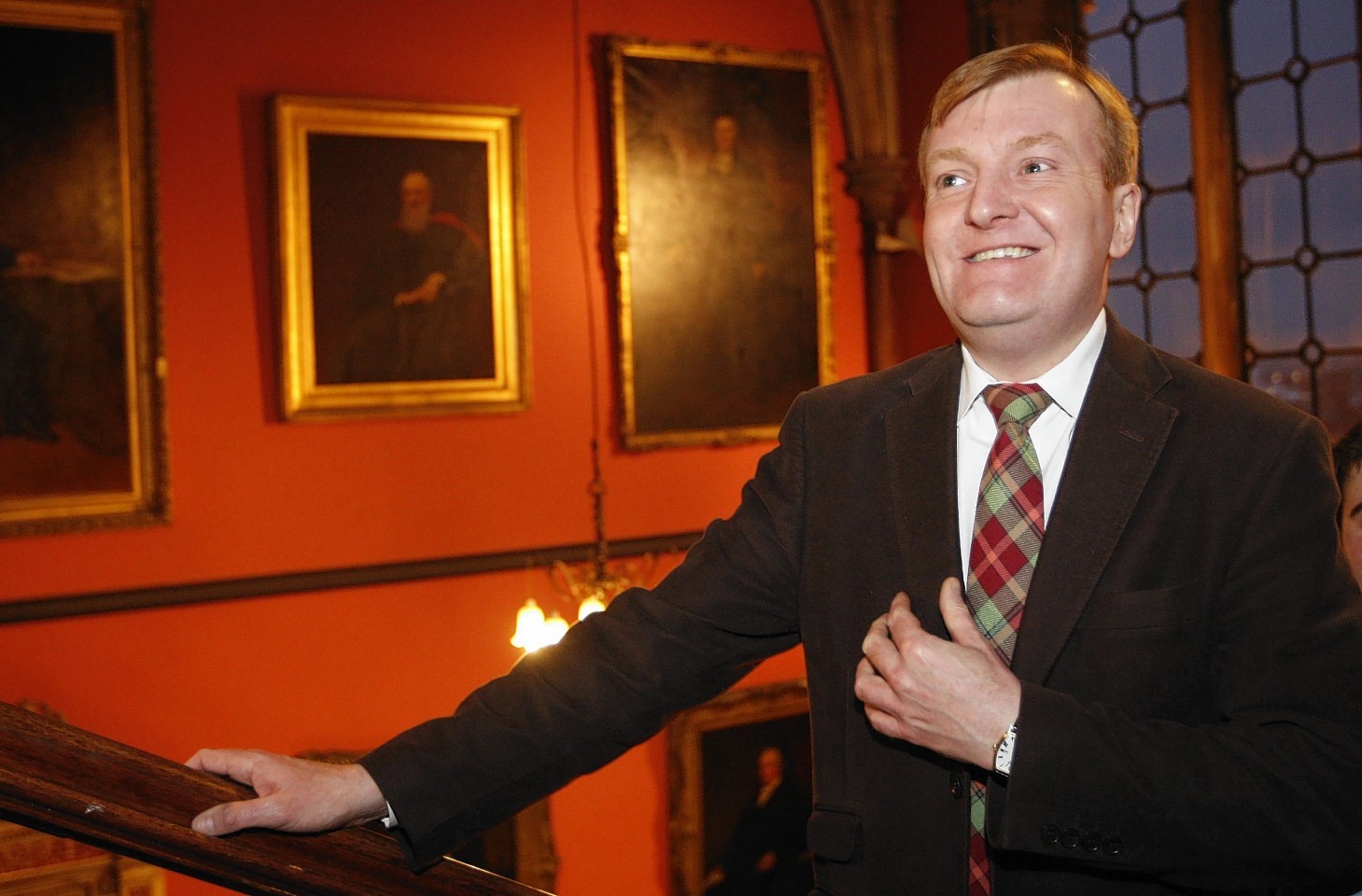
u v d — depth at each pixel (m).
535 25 7.12
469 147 6.84
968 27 7.76
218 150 6.31
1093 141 1.39
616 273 7.31
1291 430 1.33
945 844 1.35
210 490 6.34
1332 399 6.62
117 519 6.05
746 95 7.69
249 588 6.38
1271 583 1.26
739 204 7.70
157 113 6.06
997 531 1.40
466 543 7.00
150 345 6.12
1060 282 1.36
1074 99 1.39
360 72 6.64
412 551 6.84
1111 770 1.17
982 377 1.48
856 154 8.19
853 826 1.42
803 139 7.91
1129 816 1.17
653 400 7.48
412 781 1.31
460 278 6.86
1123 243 1.47
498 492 7.08
